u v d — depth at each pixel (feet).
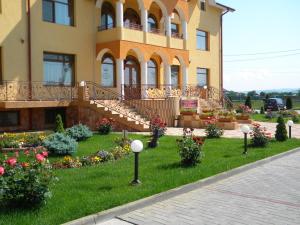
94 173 27.94
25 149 37.99
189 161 31.07
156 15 80.43
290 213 19.95
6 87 55.16
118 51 64.23
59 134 38.47
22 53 57.31
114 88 70.90
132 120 57.26
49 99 59.62
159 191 23.17
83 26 65.87
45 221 17.49
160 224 18.35
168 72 74.74
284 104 137.59
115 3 70.13
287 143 45.01
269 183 26.73
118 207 20.01
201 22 92.48
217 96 88.94
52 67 61.82
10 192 18.81
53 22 61.82
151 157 35.14
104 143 43.91
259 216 19.48
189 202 22.13
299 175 29.37
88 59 66.69
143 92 68.80
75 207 19.43
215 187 25.72
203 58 93.25
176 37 77.46
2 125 55.01
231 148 40.98
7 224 16.97
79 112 59.41
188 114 67.10
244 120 71.51
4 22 55.16
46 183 19.39
